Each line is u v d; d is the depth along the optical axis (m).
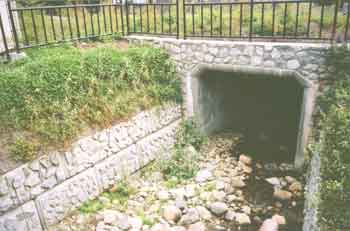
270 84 7.46
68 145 3.94
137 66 5.21
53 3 8.10
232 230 4.15
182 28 6.68
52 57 4.48
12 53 4.83
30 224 3.56
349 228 2.47
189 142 6.17
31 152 3.52
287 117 7.58
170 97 5.79
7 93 3.57
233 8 7.71
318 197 2.95
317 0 4.70
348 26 5.12
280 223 4.25
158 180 5.18
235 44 5.30
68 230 3.80
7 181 3.30
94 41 6.15
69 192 4.01
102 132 4.42
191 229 4.03
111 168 4.66
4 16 5.33
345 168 2.81
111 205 4.40
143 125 5.18
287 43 4.99
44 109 3.80
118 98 4.76
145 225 4.04
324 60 4.67
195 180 5.24
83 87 4.33
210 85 6.63
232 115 7.98
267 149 6.64
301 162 5.44
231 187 5.06
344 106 3.66
